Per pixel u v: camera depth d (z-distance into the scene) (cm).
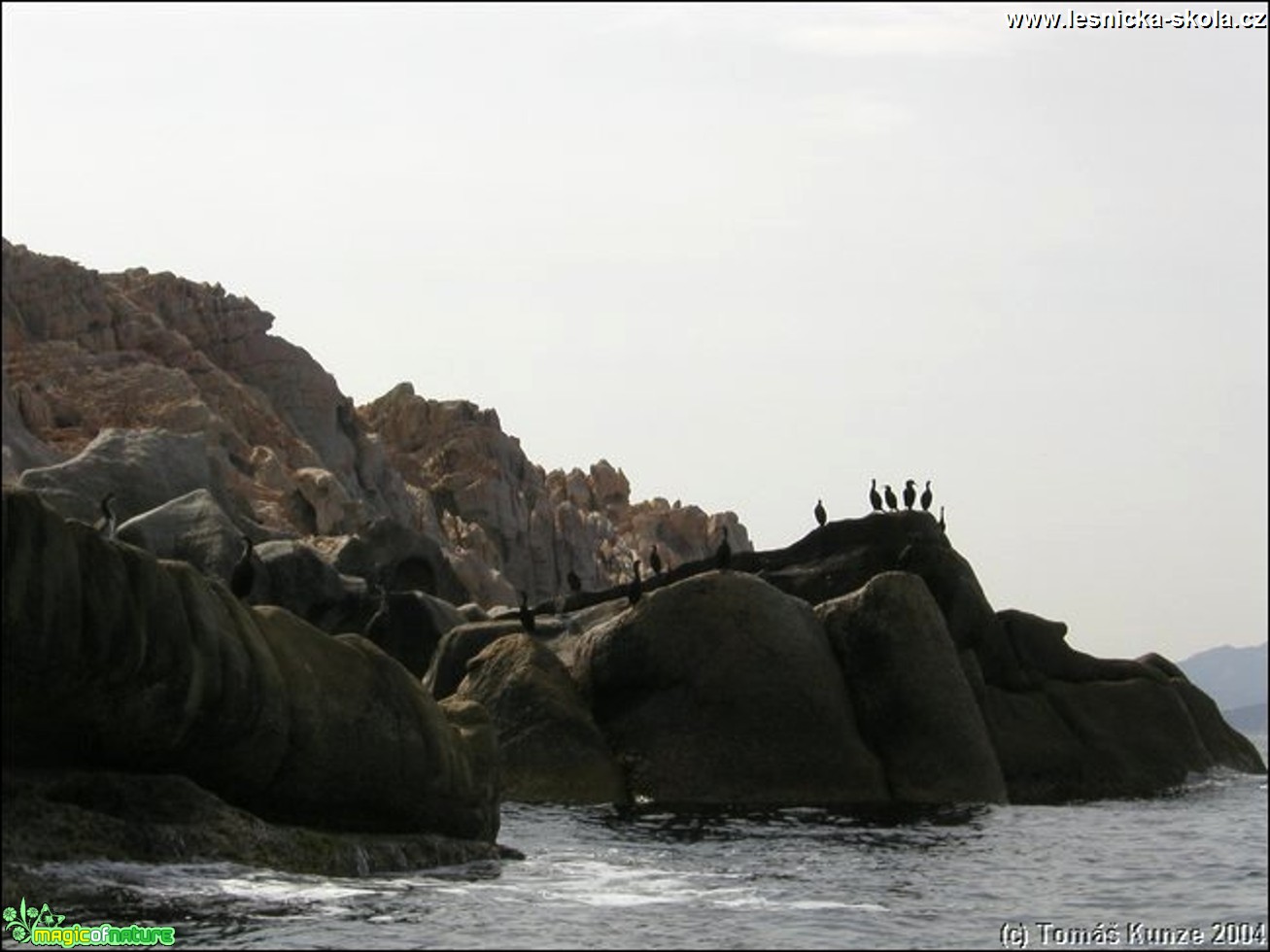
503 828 7331
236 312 19000
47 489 10950
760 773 8569
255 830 5281
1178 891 5947
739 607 8812
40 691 4925
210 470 12044
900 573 9100
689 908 5300
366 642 5991
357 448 18925
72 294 17425
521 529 19762
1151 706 9956
